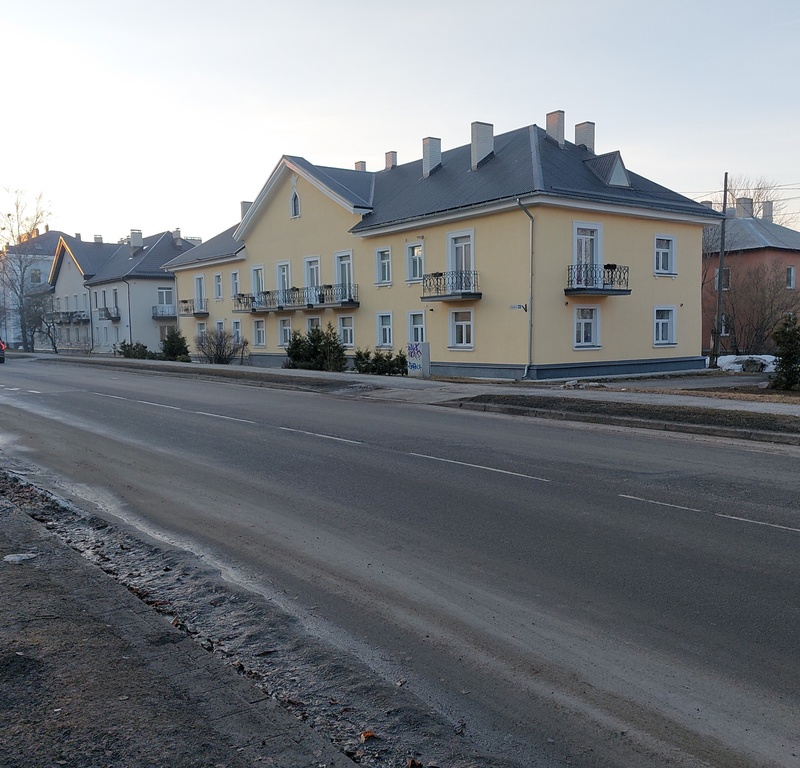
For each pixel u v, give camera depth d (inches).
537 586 229.5
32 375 1201.4
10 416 649.6
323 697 163.3
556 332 1111.6
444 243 1219.2
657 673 173.5
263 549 271.6
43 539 267.0
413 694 164.9
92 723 137.7
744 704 159.2
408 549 267.7
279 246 1643.7
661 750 142.8
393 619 207.0
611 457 441.1
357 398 824.9
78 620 189.3
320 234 1510.8
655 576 236.1
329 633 198.4
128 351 1961.1
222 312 1887.3
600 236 1152.2
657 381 1094.4
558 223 1102.4
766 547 263.3
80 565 237.1
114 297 2586.1
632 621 202.5
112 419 629.0
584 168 1214.3
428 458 441.1
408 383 935.0
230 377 1071.6
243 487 370.6
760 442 499.5
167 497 352.8
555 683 169.6
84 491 367.2
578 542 272.4
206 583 236.4
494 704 160.4
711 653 182.9
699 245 1312.7
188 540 284.8
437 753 141.5
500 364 1138.7
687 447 478.9
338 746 143.3
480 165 1254.3
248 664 179.9
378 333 1376.7
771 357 1401.3
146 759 126.6
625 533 282.5
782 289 1700.3
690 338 1306.6
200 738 135.1
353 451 467.5
